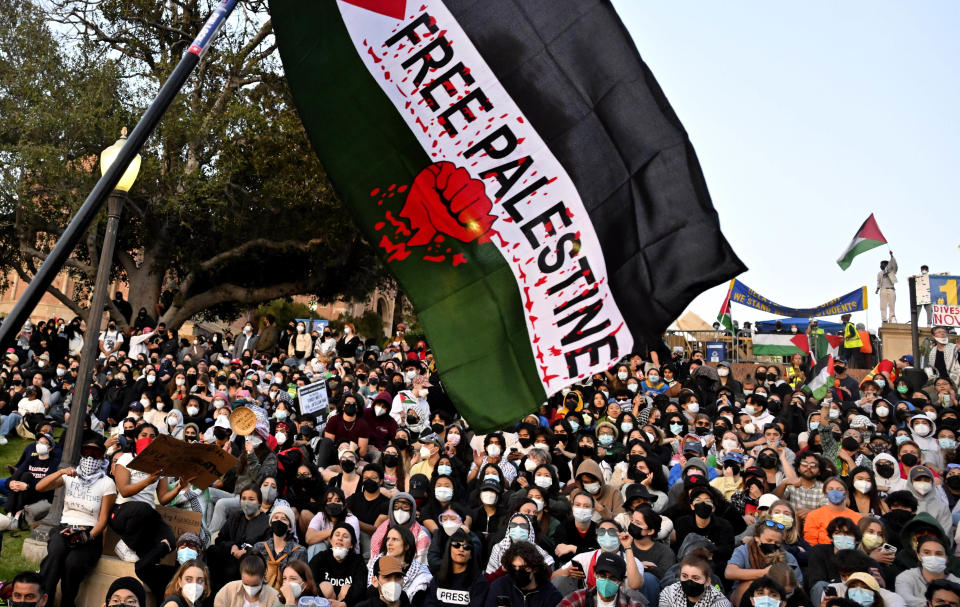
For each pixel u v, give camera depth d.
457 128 6.89
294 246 38.66
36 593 7.59
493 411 6.74
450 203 6.89
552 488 10.43
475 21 6.90
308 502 11.08
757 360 29.05
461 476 12.19
